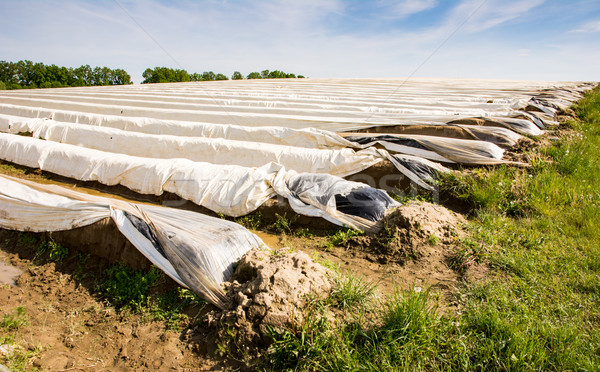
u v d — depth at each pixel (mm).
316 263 3498
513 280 3541
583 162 6312
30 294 3910
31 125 9812
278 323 2777
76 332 3291
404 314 2758
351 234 4633
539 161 6270
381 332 2752
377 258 4156
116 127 10023
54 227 4582
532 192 5281
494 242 4207
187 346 2979
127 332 3246
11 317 3355
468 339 2721
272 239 4910
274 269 3168
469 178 5762
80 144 8812
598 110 11422
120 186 6609
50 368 2846
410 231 4254
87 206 4477
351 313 2922
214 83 25875
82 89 22016
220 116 10398
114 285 3842
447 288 3521
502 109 11023
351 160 6504
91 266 4262
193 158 7543
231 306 3084
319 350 2613
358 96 16406
